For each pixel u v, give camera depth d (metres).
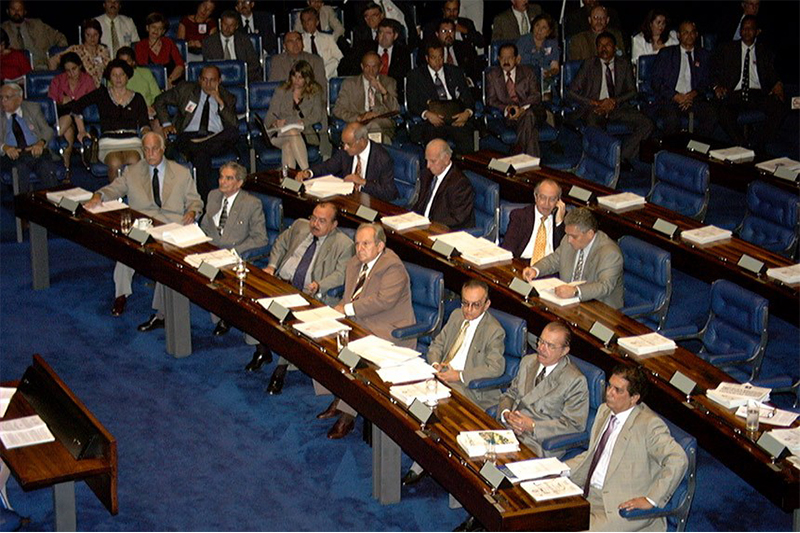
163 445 6.83
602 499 5.46
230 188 8.32
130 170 8.82
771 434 5.55
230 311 7.14
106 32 12.61
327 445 6.83
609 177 9.51
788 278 7.24
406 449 5.68
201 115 10.49
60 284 9.24
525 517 4.91
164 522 6.05
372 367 6.23
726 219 10.23
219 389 7.54
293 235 7.98
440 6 14.87
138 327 8.45
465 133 10.98
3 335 8.30
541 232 7.84
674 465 5.26
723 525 6.04
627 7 15.90
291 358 6.64
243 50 11.95
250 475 6.52
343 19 13.59
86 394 7.45
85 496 6.30
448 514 6.14
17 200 9.02
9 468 5.59
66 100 10.88
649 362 6.30
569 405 5.91
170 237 8.06
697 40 12.48
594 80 11.27
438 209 8.60
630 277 7.39
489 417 5.72
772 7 15.24
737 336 6.67
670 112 11.48
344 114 10.95
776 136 12.12
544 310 6.94
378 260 7.21
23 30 12.47
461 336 6.56
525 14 12.97
